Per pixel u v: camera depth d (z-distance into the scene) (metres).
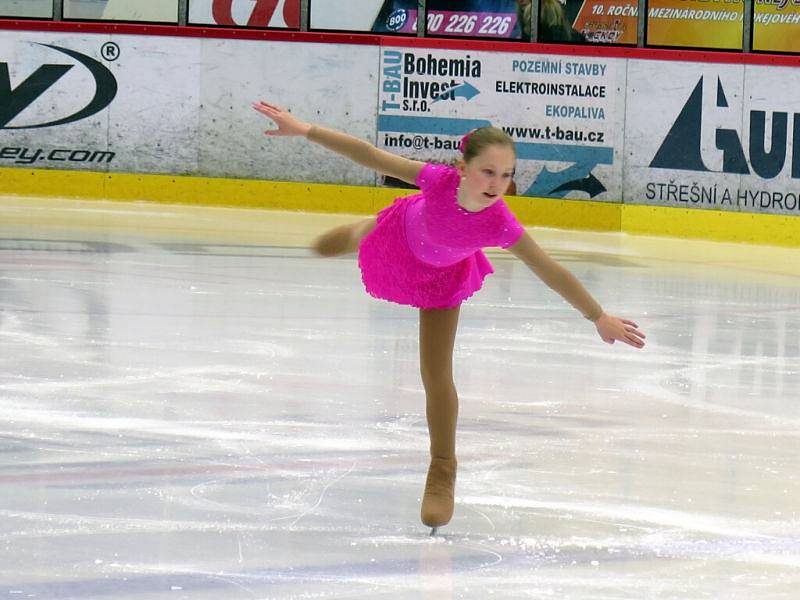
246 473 16.06
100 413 19.14
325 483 15.78
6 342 24.83
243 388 21.58
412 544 13.38
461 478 16.45
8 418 18.55
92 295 31.59
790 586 12.32
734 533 14.17
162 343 25.55
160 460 16.52
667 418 20.80
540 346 27.77
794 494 16.06
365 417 19.73
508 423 19.95
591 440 18.94
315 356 24.97
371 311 31.50
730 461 17.88
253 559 12.60
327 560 12.68
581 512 14.92
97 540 13.01
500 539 13.70
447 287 13.96
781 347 29.23
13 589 11.41
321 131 13.52
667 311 34.78
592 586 12.15
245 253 43.22
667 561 13.05
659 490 16.06
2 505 14.13
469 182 12.73
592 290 38.47
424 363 14.25
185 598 11.36
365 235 14.29
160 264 38.69
